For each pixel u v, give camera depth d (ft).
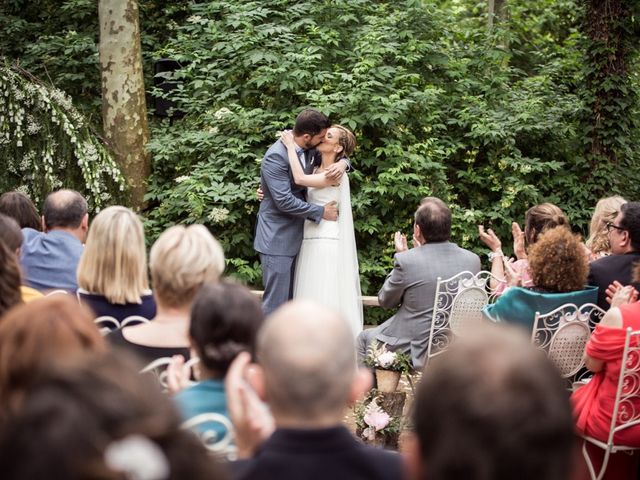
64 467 2.77
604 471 10.57
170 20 30.73
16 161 24.76
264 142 26.05
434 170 25.82
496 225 26.37
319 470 4.85
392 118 24.32
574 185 27.14
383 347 14.60
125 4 26.05
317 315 4.96
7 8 32.65
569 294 11.68
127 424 2.97
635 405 10.43
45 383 3.06
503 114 26.96
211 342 6.78
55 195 13.07
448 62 27.81
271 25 26.63
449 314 14.20
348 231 18.19
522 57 34.81
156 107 27.55
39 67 28.86
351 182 25.58
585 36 27.94
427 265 14.37
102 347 5.52
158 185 26.68
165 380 7.98
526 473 3.30
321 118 17.33
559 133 26.96
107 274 9.75
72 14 31.55
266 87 26.81
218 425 6.51
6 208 14.37
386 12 28.66
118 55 26.12
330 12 27.73
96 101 28.94
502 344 3.49
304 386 4.79
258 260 25.49
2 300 8.35
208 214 24.77
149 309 10.00
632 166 29.22
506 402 3.30
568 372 12.05
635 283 12.10
